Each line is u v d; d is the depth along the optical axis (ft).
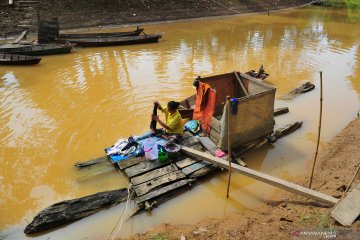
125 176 22.09
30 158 24.45
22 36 59.11
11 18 64.44
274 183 19.11
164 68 44.65
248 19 84.58
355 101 35.35
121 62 47.44
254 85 27.99
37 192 21.09
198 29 71.15
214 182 22.04
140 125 29.45
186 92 36.52
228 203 20.21
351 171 20.74
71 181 21.88
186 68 44.70
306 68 45.73
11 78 40.68
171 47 55.77
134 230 18.03
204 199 20.49
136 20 74.13
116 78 40.86
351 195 15.92
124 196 20.03
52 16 67.21
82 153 25.18
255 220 17.52
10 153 25.03
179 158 23.25
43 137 27.27
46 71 43.39
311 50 55.21
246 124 24.16
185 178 21.43
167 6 80.33
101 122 29.91
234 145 24.36
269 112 25.43
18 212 19.58
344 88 38.88
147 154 23.09
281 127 29.48
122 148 23.53
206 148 24.27
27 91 36.68
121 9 74.49
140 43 57.67
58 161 24.12
